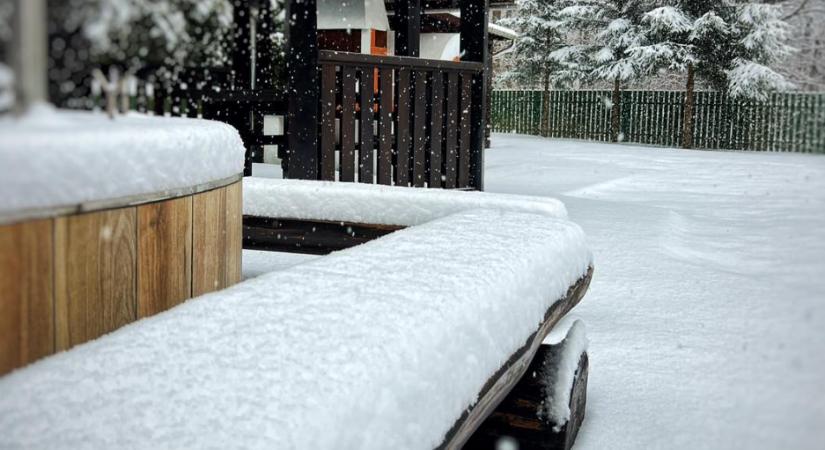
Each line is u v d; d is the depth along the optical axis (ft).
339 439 2.76
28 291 3.55
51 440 2.36
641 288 12.36
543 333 6.17
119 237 4.42
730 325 9.79
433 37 34.24
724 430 5.26
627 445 6.56
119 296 4.47
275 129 30.12
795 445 2.79
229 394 2.76
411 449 3.34
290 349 3.26
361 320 3.69
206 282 5.93
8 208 3.27
